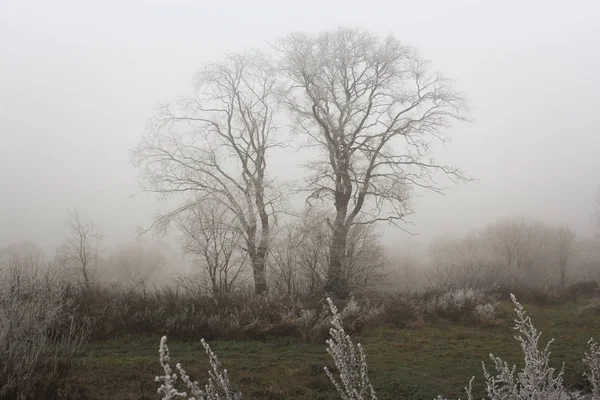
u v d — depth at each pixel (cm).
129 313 1285
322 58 2103
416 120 2122
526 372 425
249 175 2133
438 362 1065
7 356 705
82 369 840
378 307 1584
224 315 1346
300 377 898
